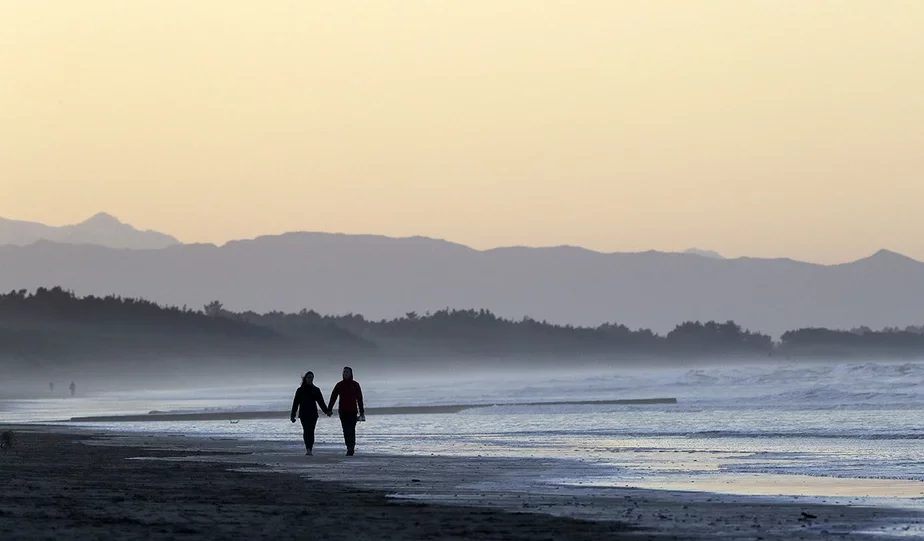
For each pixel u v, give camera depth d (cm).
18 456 8356
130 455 8475
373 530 3975
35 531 3809
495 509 4697
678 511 4616
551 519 4325
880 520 4281
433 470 6819
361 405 8344
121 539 3641
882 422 12156
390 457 8012
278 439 10938
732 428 11638
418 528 4041
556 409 17888
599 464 7212
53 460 7888
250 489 5628
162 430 13262
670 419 13975
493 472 6644
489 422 14188
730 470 6731
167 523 4116
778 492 5438
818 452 8169
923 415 13650
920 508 4678
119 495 5241
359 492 5469
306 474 6575
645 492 5438
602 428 12188
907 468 6775
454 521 4262
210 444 10000
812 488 5634
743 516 4428
